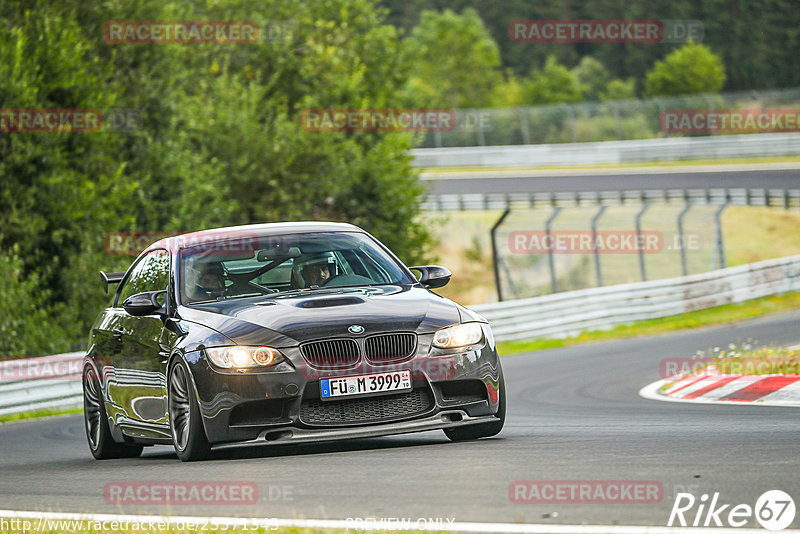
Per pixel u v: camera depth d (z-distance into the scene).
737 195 141.75
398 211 110.06
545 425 29.50
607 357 56.94
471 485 17.80
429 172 190.12
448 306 24.66
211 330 23.52
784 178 158.25
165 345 24.81
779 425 25.09
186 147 95.06
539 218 156.25
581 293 79.25
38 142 77.19
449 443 24.31
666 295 84.94
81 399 52.47
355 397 22.59
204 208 91.25
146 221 87.50
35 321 71.94
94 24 87.56
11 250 71.69
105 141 82.44
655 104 195.75
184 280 26.05
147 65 90.38
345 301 24.14
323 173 103.94
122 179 82.62
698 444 21.62
